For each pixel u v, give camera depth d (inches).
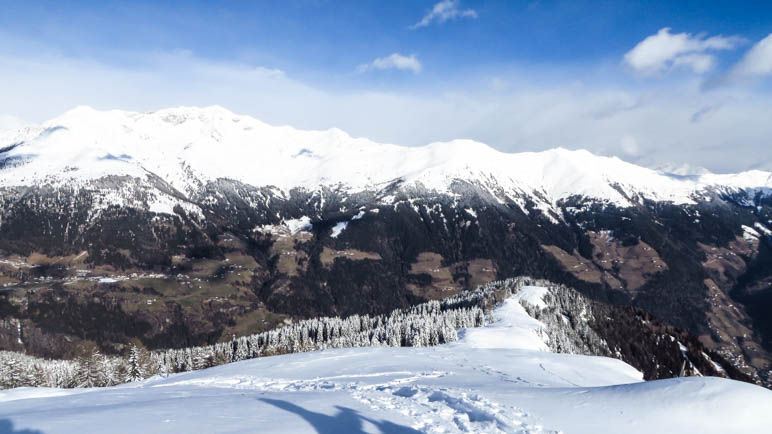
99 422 813.9
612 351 6131.9
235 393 1419.8
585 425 836.6
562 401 1005.8
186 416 871.7
